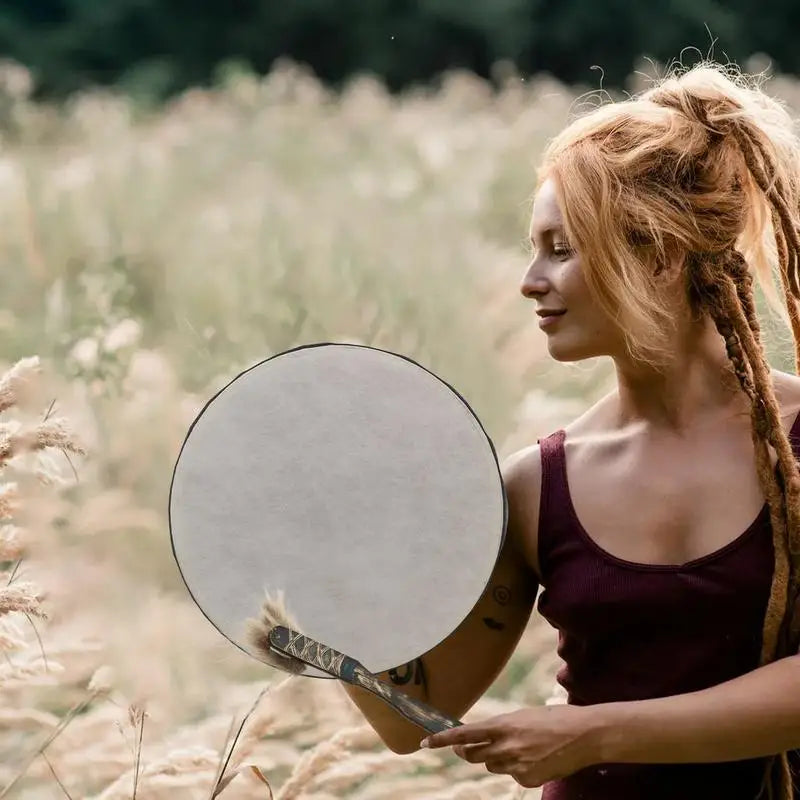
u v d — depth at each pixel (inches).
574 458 152.1
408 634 146.3
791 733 136.8
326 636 146.0
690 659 143.8
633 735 135.6
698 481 145.8
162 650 262.4
